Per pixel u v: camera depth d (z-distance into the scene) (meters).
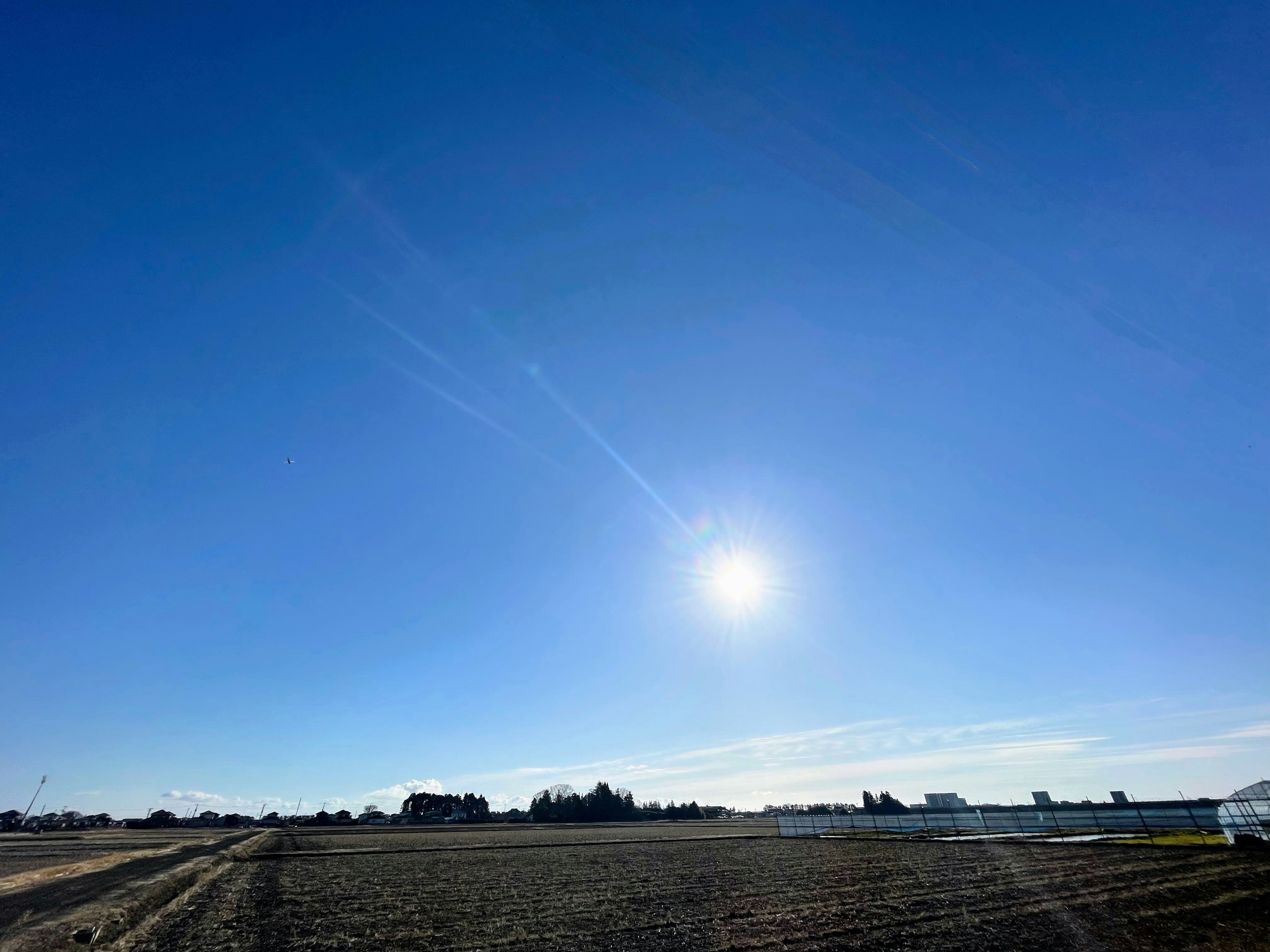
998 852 40.06
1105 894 22.89
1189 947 15.71
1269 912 19.34
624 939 17.31
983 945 16.31
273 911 21.05
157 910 20.41
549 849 49.38
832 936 17.52
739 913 20.84
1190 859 32.09
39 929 15.63
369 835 72.25
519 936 17.55
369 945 16.45
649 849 48.06
